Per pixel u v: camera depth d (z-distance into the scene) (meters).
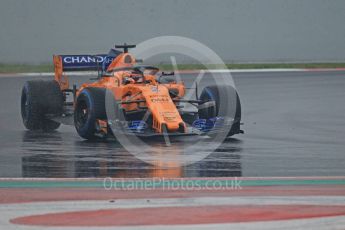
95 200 23.55
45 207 22.53
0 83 73.50
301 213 21.84
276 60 103.25
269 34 103.25
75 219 21.03
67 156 32.59
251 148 35.31
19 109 53.53
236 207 22.61
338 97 61.78
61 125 45.25
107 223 20.59
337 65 97.94
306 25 103.62
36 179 27.22
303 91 66.62
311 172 29.12
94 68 42.94
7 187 25.73
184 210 22.17
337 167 30.31
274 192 25.02
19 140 38.25
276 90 67.50
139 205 22.83
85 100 36.84
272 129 43.12
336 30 103.88
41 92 42.03
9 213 21.77
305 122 46.53
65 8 98.25
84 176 27.84
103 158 31.97
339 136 40.03
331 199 23.89
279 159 32.16
